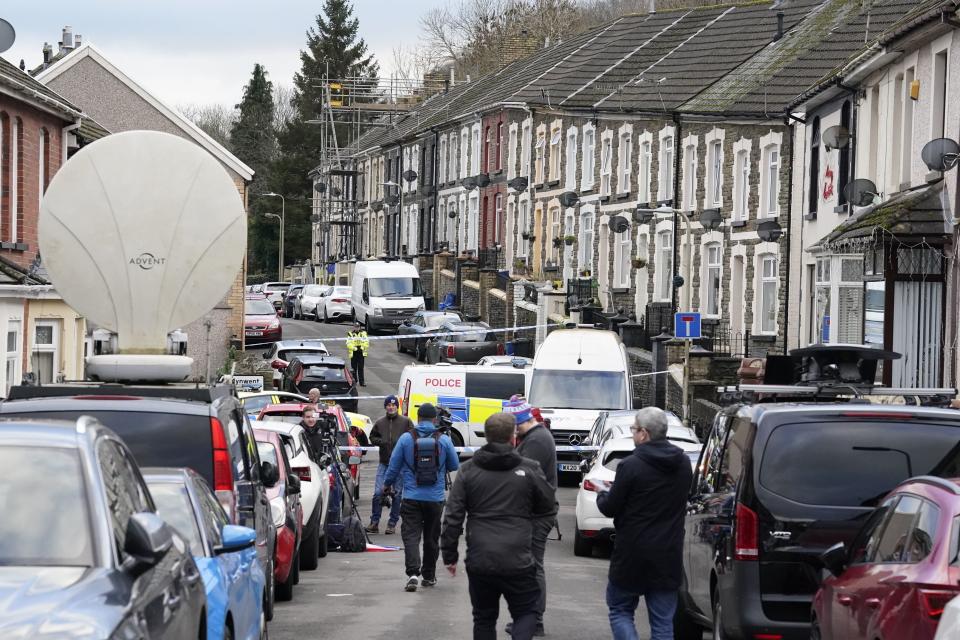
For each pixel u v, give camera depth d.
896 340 69.50
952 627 18.14
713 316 119.94
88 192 36.03
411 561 43.47
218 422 29.28
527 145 176.00
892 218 67.38
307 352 124.69
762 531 28.05
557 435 86.50
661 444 29.28
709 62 138.12
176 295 36.47
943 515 21.77
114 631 14.16
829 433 28.28
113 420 28.86
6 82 73.44
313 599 41.47
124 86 136.25
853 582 24.36
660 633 29.09
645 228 135.50
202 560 22.66
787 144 108.00
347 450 72.00
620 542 29.22
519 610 28.53
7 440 17.34
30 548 16.09
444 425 44.31
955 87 68.38
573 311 141.50
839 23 124.94
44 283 71.44
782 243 108.00
